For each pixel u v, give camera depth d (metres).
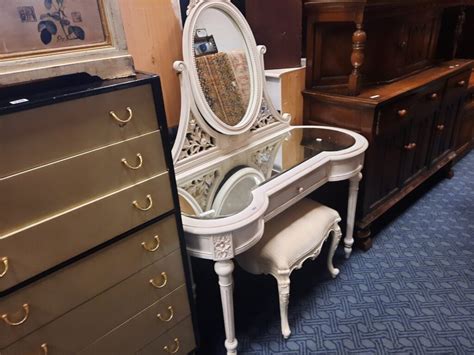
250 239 1.17
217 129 1.39
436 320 1.53
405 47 1.92
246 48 1.49
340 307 1.61
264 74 1.57
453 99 2.33
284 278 1.34
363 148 1.56
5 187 0.71
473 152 3.11
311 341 1.46
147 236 1.00
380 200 1.96
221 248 1.11
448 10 2.30
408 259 1.88
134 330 1.06
